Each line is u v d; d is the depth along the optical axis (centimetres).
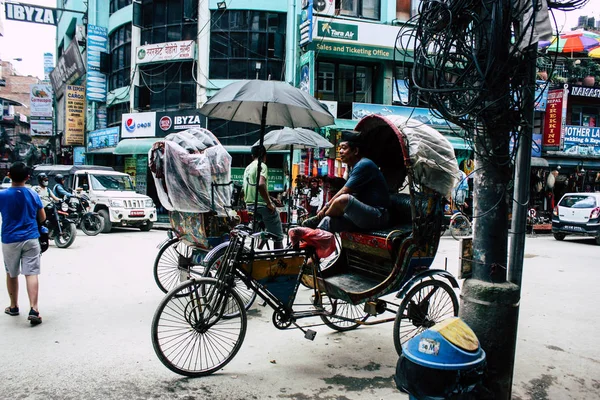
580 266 928
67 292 603
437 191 406
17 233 469
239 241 378
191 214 541
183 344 426
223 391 333
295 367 383
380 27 1593
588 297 653
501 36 269
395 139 476
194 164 507
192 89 1784
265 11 1719
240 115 602
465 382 232
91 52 2094
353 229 434
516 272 333
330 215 409
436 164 397
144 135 1812
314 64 1595
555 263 962
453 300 430
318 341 450
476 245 317
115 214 1312
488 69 268
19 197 472
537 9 266
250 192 671
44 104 2850
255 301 598
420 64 308
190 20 1772
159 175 554
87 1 2233
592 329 505
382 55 1598
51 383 336
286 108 559
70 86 2264
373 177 420
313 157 1577
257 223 562
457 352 233
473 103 282
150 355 397
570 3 285
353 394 334
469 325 308
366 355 414
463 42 288
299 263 396
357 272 461
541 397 341
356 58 1647
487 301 303
